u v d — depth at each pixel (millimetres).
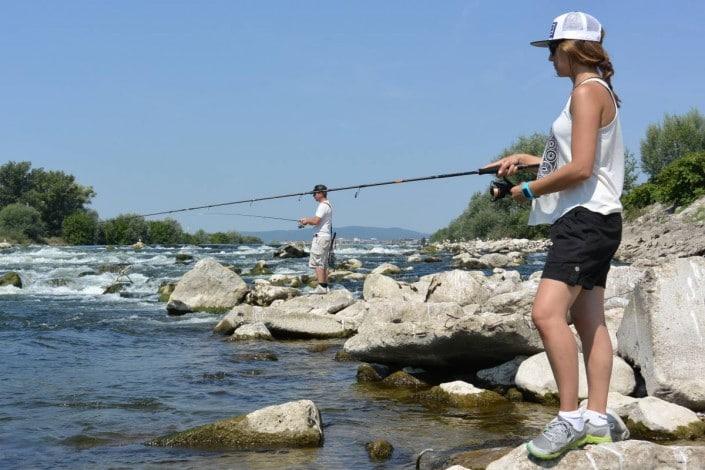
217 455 5016
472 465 4301
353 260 25609
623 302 8984
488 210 55625
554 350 3518
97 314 14219
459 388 6695
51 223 85812
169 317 13766
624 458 3443
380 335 7742
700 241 26688
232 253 34594
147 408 6504
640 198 39656
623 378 6074
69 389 7309
